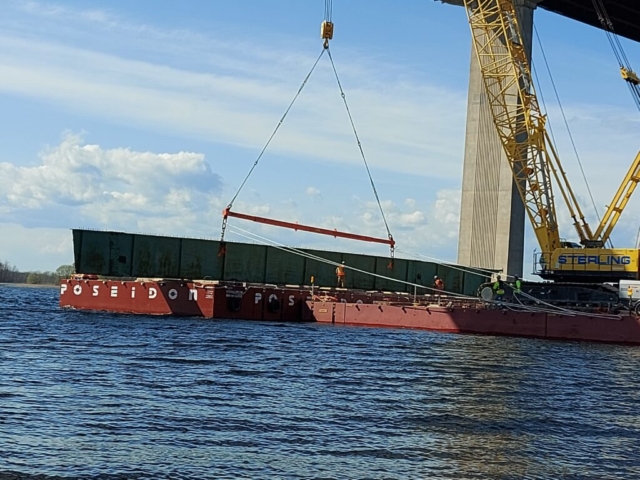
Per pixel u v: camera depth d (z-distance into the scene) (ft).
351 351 125.18
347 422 65.67
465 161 282.77
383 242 238.48
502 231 271.49
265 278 233.14
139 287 211.20
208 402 72.23
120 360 101.50
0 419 61.21
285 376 91.71
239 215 222.07
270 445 56.90
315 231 229.86
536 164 222.07
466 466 53.52
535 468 53.78
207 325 174.81
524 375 103.14
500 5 217.15
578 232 222.28
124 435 58.23
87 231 217.36
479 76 280.10
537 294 205.46
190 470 49.96
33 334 138.51
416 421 67.41
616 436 65.57
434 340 157.58
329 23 202.80
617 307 187.93
